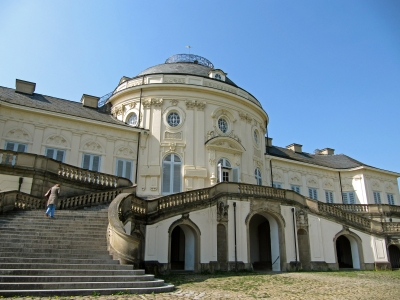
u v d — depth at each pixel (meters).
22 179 16.77
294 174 33.97
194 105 26.02
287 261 20.44
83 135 23.52
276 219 21.31
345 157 39.44
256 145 29.14
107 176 19.97
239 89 28.47
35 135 21.91
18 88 24.53
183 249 22.64
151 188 23.67
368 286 13.62
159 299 8.69
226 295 10.30
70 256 10.84
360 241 23.11
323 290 12.18
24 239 11.54
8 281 8.57
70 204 16.48
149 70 29.80
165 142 24.89
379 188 36.28
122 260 10.91
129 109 26.67
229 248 19.14
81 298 8.26
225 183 20.36
